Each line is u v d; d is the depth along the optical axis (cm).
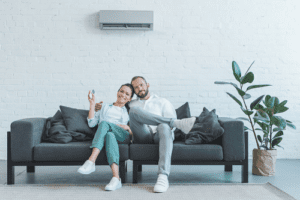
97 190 209
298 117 346
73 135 246
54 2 339
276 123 257
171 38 344
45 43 338
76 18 340
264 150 264
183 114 275
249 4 346
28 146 222
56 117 267
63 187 217
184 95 344
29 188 214
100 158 225
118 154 221
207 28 346
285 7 347
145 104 263
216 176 260
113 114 259
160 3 344
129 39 343
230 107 345
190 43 345
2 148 334
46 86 338
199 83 345
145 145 227
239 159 229
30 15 337
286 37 347
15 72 336
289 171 280
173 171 282
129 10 326
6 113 335
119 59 342
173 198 189
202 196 195
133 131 234
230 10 346
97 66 341
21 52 337
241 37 346
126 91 264
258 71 346
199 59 345
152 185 224
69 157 224
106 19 325
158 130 225
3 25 336
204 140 235
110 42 342
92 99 260
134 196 194
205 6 346
